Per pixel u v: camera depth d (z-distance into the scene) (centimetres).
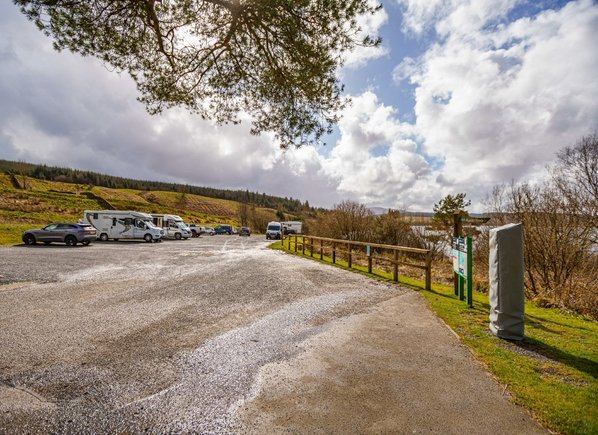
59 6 459
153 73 602
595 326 552
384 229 2666
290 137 629
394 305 657
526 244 1052
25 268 1070
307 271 1120
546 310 702
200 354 402
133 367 363
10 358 381
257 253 1853
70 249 1838
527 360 385
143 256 1566
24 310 584
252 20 512
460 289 720
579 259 981
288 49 533
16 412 274
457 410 283
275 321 544
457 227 771
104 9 488
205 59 604
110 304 636
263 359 390
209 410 282
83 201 6166
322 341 452
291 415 275
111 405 287
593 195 1126
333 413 278
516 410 283
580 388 318
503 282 462
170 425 260
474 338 462
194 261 1398
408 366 372
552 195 1067
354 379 340
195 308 618
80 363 371
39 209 4325
